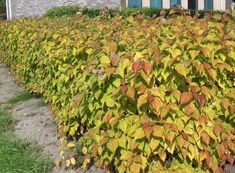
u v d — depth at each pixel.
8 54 4.62
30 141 2.63
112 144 1.68
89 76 1.88
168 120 1.65
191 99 1.64
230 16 2.39
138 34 1.95
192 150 1.67
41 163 2.28
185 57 1.69
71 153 2.33
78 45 2.10
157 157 1.70
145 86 1.64
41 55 2.88
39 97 3.61
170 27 2.07
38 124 2.92
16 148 2.50
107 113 1.73
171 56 1.66
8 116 3.16
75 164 2.21
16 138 2.67
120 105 1.69
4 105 3.55
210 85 1.76
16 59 4.16
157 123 1.63
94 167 2.14
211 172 1.76
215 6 10.06
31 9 9.09
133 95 1.59
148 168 1.69
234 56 1.79
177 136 1.65
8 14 9.31
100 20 3.02
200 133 1.68
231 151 1.79
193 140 1.68
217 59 1.77
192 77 1.70
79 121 2.24
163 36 1.86
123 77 1.66
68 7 7.23
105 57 1.78
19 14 9.12
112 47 1.78
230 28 2.02
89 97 1.87
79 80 1.96
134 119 1.66
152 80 1.64
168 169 1.71
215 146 1.75
